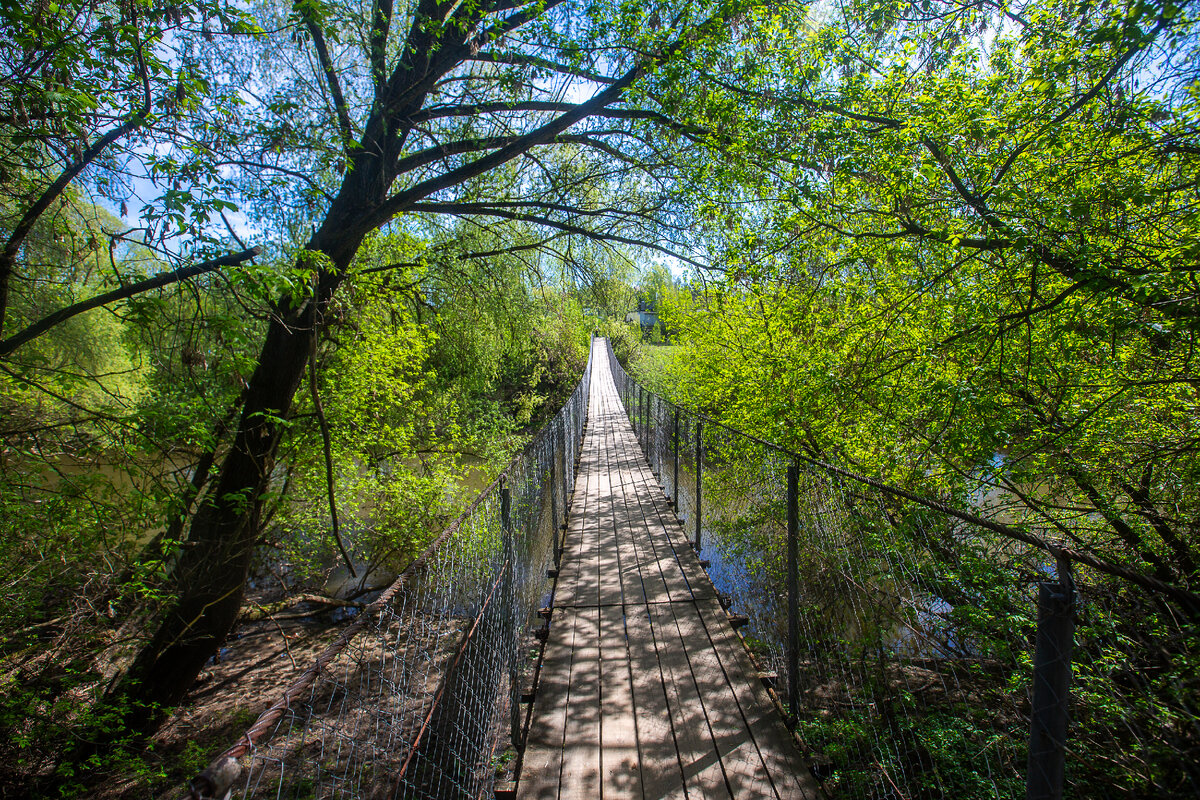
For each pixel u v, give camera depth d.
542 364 15.22
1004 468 3.44
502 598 2.97
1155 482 3.16
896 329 4.36
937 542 2.82
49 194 2.97
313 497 6.38
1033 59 3.32
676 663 2.99
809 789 2.12
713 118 4.59
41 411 3.30
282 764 1.07
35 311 3.79
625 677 2.88
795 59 4.41
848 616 2.97
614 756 2.32
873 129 4.04
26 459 3.09
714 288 5.49
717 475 6.48
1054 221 3.06
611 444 10.33
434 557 2.12
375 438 6.85
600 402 16.58
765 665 3.49
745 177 4.53
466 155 6.02
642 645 3.19
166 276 2.93
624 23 4.51
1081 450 3.29
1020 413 3.48
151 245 2.66
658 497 6.46
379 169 4.79
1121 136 3.07
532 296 7.84
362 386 6.52
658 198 5.61
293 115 3.94
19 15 2.25
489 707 2.66
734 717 2.54
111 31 2.56
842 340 4.70
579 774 2.22
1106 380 3.27
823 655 3.24
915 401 3.98
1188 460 2.96
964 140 3.61
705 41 4.33
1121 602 2.07
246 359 3.19
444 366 8.92
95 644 3.93
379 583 7.16
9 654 3.41
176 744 4.26
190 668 4.39
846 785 2.31
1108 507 3.19
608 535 5.19
